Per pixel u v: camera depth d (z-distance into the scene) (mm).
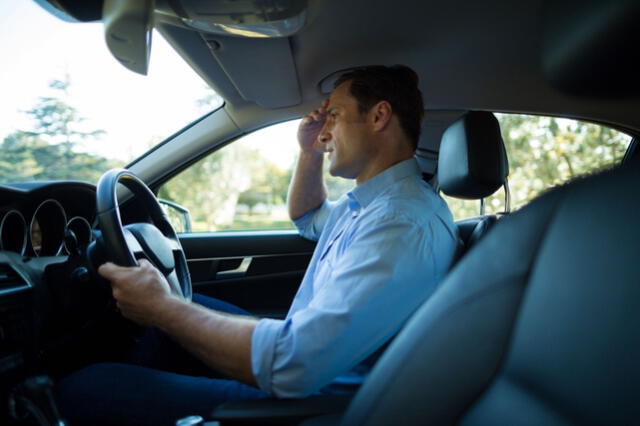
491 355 513
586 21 399
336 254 1229
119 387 1063
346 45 1654
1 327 1095
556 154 2324
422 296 1033
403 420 553
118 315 1484
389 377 574
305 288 1464
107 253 1180
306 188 2018
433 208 1152
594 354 421
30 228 1376
